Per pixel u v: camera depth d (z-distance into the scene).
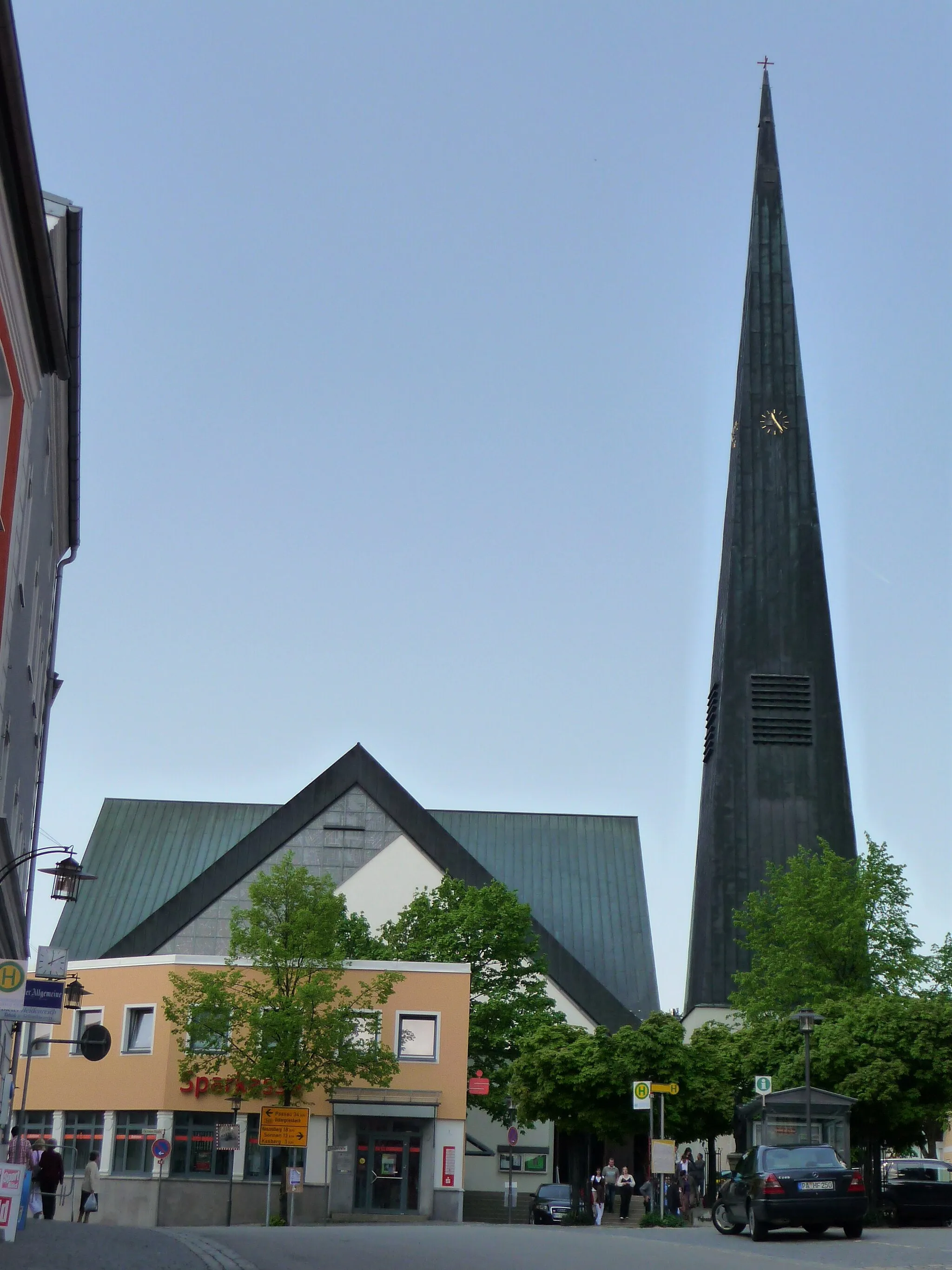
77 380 32.53
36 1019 26.05
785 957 63.56
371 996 53.50
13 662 28.41
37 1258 16.27
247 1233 27.02
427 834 77.31
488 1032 65.12
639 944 87.62
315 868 76.81
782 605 92.75
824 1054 44.50
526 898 89.81
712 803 90.44
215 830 92.06
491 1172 71.62
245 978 55.94
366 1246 21.86
